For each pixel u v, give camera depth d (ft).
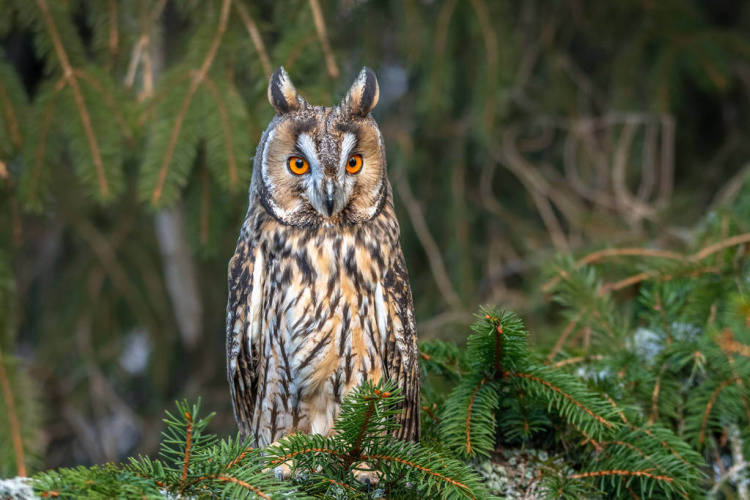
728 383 20.43
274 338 19.57
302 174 19.40
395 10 31.73
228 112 25.43
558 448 19.30
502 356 17.74
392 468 16.07
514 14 36.47
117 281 38.17
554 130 39.52
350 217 19.58
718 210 26.86
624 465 17.92
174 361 39.96
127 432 41.96
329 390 19.54
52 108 25.52
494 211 36.32
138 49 26.11
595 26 36.35
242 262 20.22
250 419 20.95
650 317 23.13
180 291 38.40
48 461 38.24
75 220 37.47
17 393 25.08
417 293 36.86
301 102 20.26
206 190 30.12
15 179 27.66
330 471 16.33
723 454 20.54
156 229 38.58
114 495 13.65
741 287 23.13
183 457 14.49
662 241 31.89
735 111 37.73
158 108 25.38
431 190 37.68
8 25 26.07
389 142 36.42
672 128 34.09
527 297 32.99
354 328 19.34
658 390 20.34
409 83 36.96
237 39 26.23
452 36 31.55
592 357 21.91
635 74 35.04
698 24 35.01
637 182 37.06
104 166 25.26
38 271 39.88
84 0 29.30
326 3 28.60
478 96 31.35
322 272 19.24
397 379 19.48
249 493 14.24
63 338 37.81
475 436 17.54
